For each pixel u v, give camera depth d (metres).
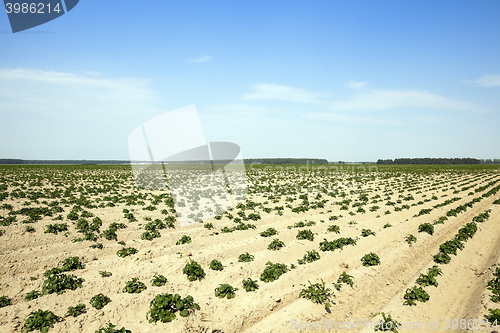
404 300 11.67
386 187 45.72
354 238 18.58
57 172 71.81
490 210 25.73
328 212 26.62
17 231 17.42
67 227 18.78
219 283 12.77
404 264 15.48
